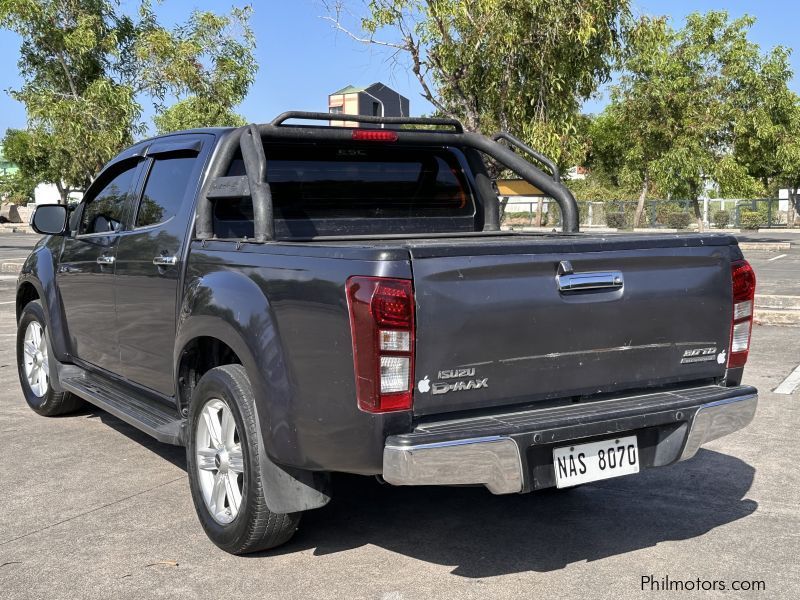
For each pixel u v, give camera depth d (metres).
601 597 3.50
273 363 3.53
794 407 6.59
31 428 6.14
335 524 4.33
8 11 15.20
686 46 25.42
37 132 16.41
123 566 3.80
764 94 25.17
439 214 5.20
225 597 3.50
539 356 3.44
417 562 3.86
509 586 3.60
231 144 4.45
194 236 4.39
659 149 26.38
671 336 3.77
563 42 11.16
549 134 11.45
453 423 3.31
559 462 3.45
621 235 3.88
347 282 3.22
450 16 11.26
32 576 3.70
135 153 5.31
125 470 5.18
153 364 4.79
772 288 14.67
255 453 3.65
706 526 4.28
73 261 5.70
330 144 4.81
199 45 16.42
